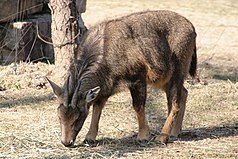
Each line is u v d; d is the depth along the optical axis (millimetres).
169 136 14852
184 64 15094
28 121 16109
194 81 20750
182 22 15141
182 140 14906
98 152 13680
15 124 15758
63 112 13109
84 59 13844
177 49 14883
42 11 24281
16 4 22625
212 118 17016
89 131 14430
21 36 22156
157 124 16328
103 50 13969
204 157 13570
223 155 13703
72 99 13125
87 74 13586
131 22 14508
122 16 14711
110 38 14133
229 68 25094
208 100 18906
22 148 13969
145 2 41219
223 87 20625
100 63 13828
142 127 14594
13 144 14188
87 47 14078
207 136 15328
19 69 21125
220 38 31719
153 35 14539
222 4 42625
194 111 17703
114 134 15156
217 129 15992
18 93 19141
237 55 28094
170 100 14906
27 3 23078
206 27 34219
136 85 14336
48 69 20938
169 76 14852
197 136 15328
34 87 19812
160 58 14523
